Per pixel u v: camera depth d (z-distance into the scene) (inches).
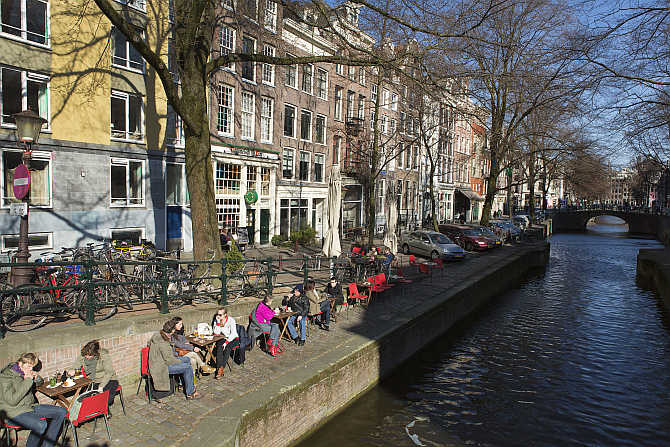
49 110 536.1
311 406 303.3
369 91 1231.5
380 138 1029.8
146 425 234.8
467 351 502.0
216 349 315.0
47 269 327.3
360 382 367.2
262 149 858.8
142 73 644.7
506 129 1127.6
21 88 511.2
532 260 1097.4
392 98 1258.6
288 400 277.6
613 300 766.5
